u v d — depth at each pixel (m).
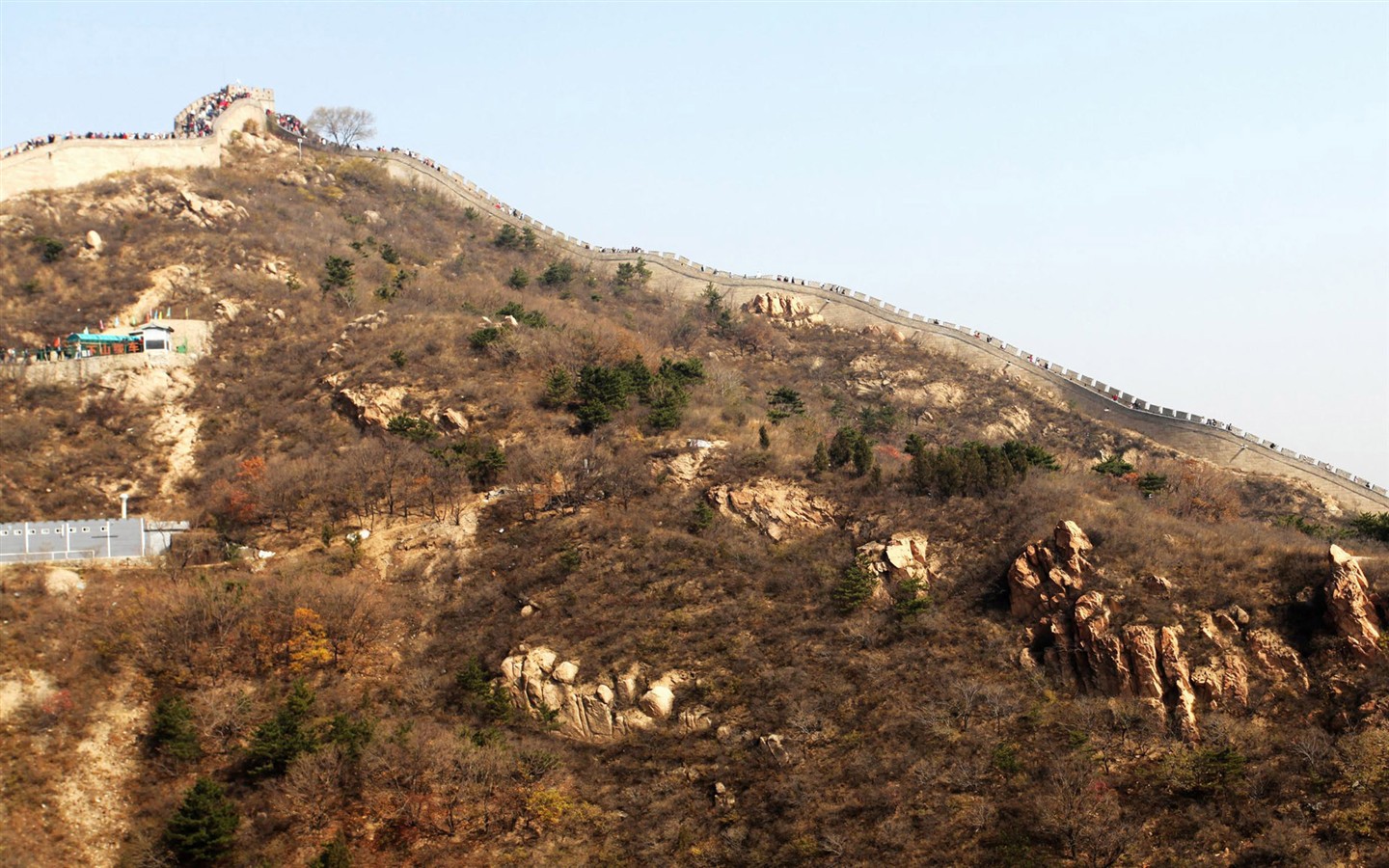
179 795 94.12
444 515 126.56
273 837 90.88
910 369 192.38
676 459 128.88
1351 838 81.69
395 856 90.81
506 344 150.38
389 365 147.12
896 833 88.31
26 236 165.25
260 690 103.62
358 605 111.50
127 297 159.00
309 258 176.62
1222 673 96.12
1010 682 100.69
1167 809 87.38
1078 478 130.62
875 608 109.88
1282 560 103.94
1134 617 100.88
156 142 197.50
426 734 98.44
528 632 110.06
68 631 104.75
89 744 97.00
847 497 122.44
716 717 101.56
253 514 127.19
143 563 117.31
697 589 112.19
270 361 153.12
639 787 96.75
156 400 144.62
